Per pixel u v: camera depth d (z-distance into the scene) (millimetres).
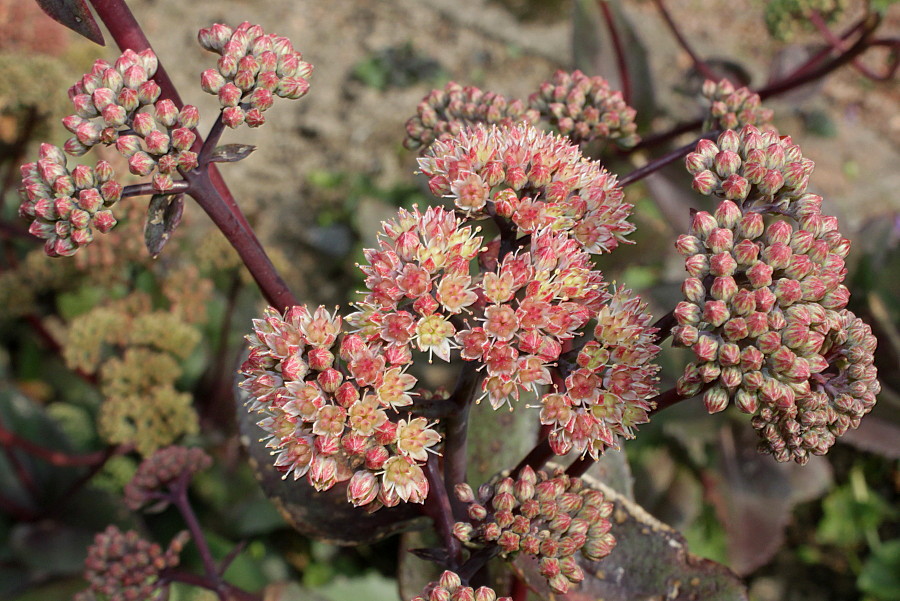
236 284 668
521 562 378
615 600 386
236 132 1249
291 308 350
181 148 353
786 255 342
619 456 442
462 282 341
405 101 1318
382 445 343
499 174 354
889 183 1166
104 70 360
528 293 342
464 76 1354
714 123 434
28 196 360
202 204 360
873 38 596
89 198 355
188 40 1394
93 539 649
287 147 1253
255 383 353
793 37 665
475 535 363
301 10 1476
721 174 355
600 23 629
